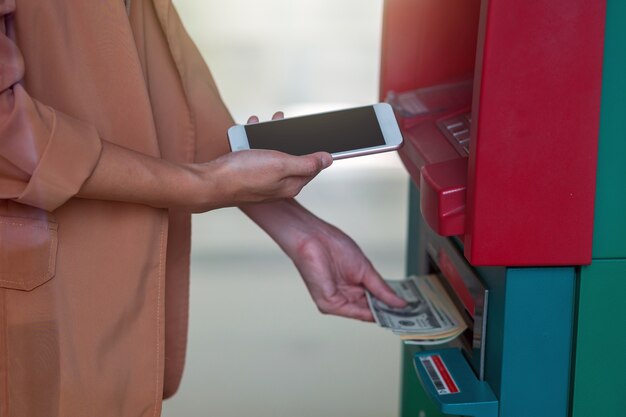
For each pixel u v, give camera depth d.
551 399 1.20
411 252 1.92
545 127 1.08
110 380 1.20
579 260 1.13
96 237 1.19
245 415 2.51
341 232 1.59
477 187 1.10
